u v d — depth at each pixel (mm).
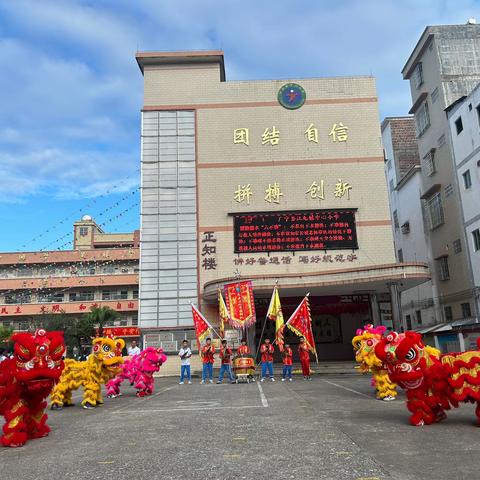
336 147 24781
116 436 6723
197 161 24828
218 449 5602
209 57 25766
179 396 12125
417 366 7074
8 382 6676
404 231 33844
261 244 23656
